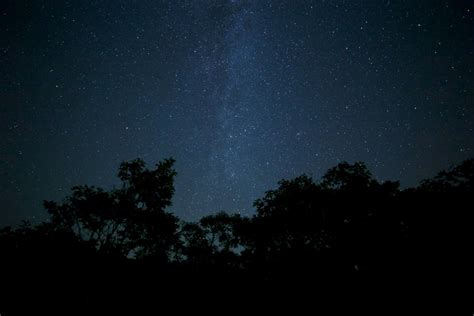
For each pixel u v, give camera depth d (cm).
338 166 1539
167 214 1639
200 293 1577
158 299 1521
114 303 1444
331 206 1474
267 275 1580
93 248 1503
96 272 1454
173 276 1695
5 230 1453
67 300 1376
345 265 1406
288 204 1559
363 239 1392
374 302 1253
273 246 1627
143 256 1644
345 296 1322
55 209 1553
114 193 1608
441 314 1111
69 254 1408
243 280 1658
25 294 1337
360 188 1463
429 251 1303
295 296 1406
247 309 1452
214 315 1430
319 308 1334
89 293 1420
